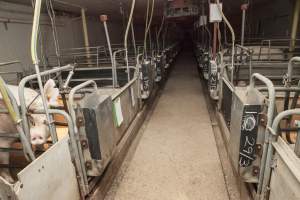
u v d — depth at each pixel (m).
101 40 8.38
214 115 3.54
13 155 1.99
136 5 5.27
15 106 1.24
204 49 6.14
